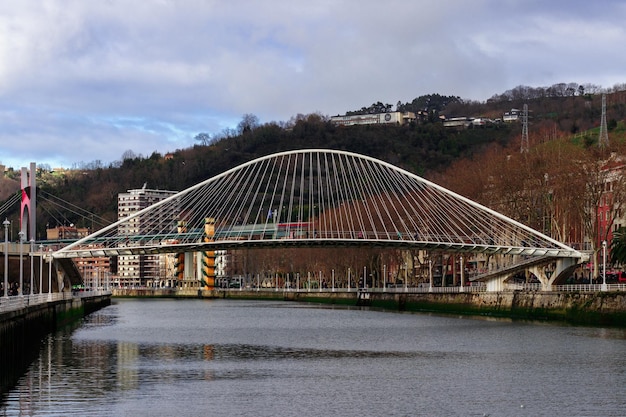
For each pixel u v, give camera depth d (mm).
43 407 67500
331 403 69875
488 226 177250
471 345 107750
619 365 87500
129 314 194750
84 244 184000
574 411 66312
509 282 174250
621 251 145500
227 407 68188
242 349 106688
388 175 195375
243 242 166500
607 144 184625
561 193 169625
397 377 82375
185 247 168000
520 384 77500
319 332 132500
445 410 67062
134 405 68562
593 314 132875
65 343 113188
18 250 151625
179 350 105188
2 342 73000
